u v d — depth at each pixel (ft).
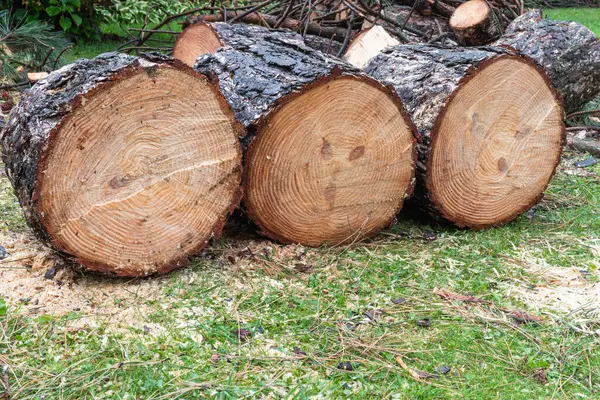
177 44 21.42
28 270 11.54
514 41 20.44
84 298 10.82
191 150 11.24
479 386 9.12
